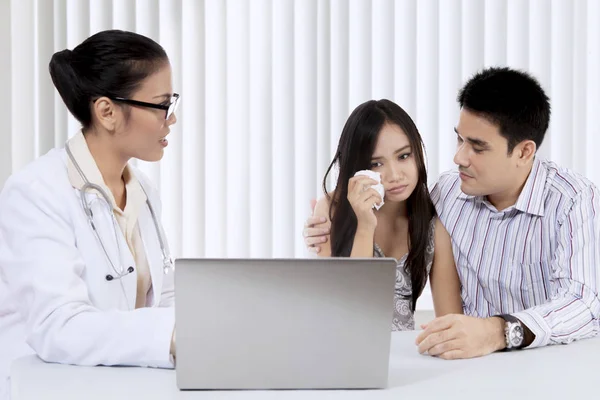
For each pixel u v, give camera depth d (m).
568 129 3.20
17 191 1.46
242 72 3.07
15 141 3.03
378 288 1.11
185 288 1.10
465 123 1.76
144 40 1.55
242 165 3.08
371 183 2.00
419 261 2.04
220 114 3.07
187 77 3.06
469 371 1.26
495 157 1.75
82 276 1.50
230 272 1.10
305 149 3.11
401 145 2.00
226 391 1.12
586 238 1.77
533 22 3.18
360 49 3.08
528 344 1.45
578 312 1.56
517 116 1.72
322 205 2.24
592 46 3.22
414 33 3.08
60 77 1.54
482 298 2.00
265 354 1.12
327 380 1.14
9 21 2.97
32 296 1.37
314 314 1.12
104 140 1.58
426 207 2.04
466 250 1.98
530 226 1.89
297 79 3.10
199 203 3.06
